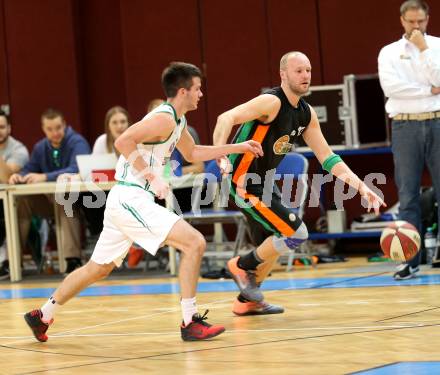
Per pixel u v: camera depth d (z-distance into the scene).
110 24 26.25
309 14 24.05
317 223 22.80
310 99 21.94
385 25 23.58
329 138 21.94
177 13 24.89
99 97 26.33
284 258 21.20
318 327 12.10
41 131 25.78
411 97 16.81
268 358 10.09
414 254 14.73
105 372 9.83
